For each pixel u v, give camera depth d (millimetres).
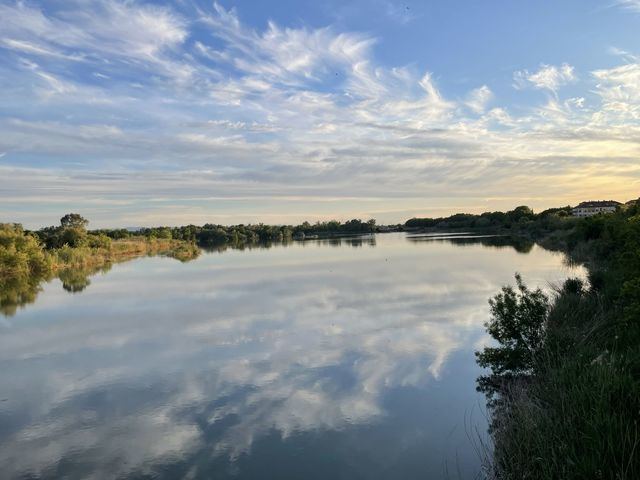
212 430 10141
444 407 10758
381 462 8508
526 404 8562
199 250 88688
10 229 49406
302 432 9852
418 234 146375
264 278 37000
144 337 18672
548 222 90062
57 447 9617
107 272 46375
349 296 26422
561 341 11328
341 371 13633
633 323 10328
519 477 7000
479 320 19219
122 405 11758
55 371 14664
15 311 25391
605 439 6340
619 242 21891
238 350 16266
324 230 198750
